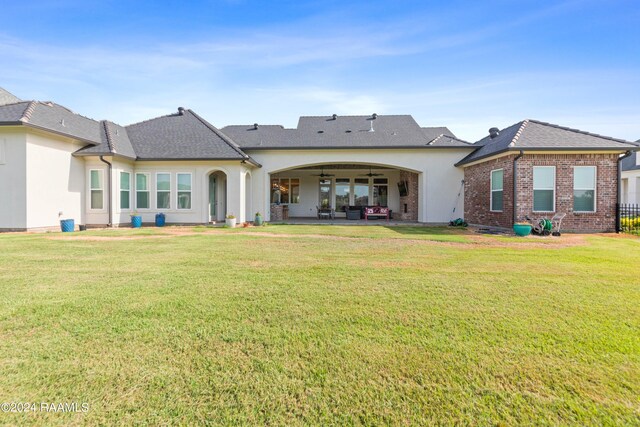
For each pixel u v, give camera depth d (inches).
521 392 89.0
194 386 90.7
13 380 92.4
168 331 125.4
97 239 399.5
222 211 740.0
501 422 77.9
